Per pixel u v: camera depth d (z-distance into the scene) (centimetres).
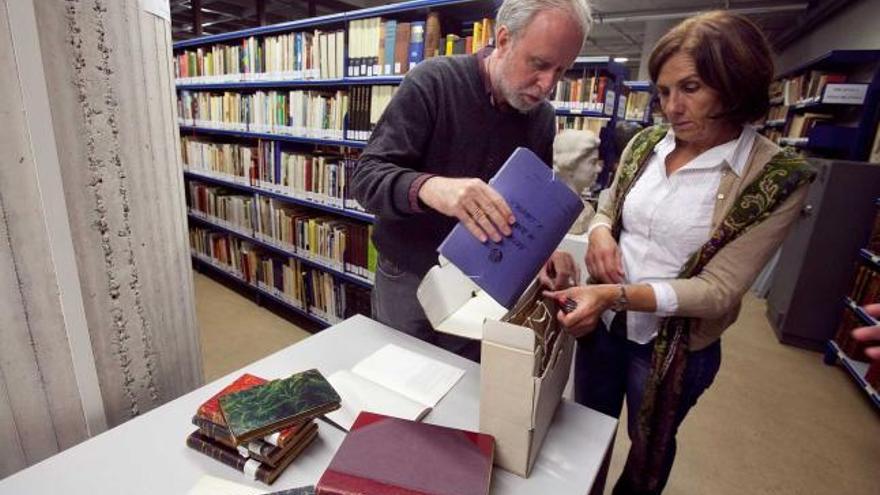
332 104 241
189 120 348
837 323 288
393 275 122
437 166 110
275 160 280
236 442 63
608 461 81
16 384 72
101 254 81
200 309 314
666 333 101
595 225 118
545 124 120
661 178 101
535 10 87
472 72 106
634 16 663
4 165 65
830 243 284
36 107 67
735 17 82
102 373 85
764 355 288
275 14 761
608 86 261
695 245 96
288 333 286
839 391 249
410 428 69
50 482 62
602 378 122
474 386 90
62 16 69
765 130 593
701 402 231
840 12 488
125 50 80
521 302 74
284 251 287
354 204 241
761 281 402
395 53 210
